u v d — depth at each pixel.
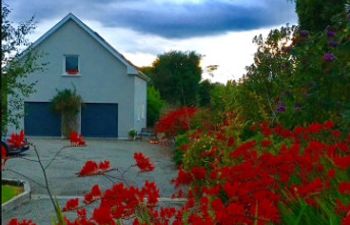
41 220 8.80
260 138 6.47
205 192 3.64
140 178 14.11
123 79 33.59
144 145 28.25
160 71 52.56
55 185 12.95
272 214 2.72
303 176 3.59
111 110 33.56
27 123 32.84
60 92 32.91
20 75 14.72
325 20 13.34
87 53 33.38
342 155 4.26
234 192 3.09
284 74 9.99
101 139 32.91
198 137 8.40
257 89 10.71
